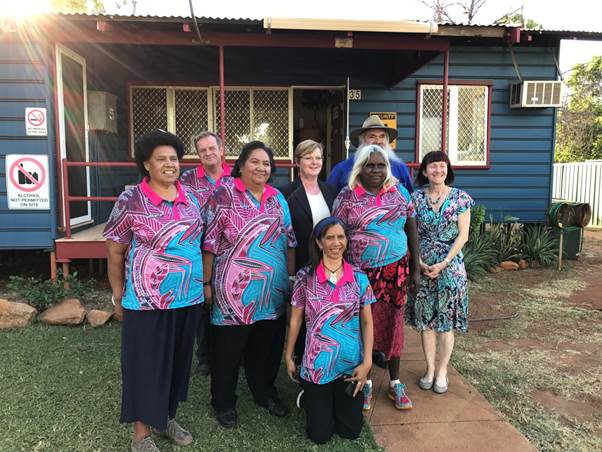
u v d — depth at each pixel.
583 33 6.41
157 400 2.33
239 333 2.66
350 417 2.60
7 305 4.24
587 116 19.91
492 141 7.85
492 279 6.62
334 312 2.54
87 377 3.30
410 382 3.37
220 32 5.10
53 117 5.19
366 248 2.79
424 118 7.73
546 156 7.91
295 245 2.87
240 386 3.30
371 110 7.60
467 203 3.12
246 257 2.60
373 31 4.94
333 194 3.11
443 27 5.06
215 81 7.30
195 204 2.46
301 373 2.63
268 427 2.76
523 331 4.55
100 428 2.69
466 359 3.83
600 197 12.19
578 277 6.75
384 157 2.76
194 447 2.56
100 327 4.27
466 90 7.74
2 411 2.83
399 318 2.90
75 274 5.01
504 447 2.58
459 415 2.91
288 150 7.52
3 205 5.14
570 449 2.62
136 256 2.30
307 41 5.18
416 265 2.98
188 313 2.43
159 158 2.25
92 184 6.34
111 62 6.98
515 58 7.70
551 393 3.28
